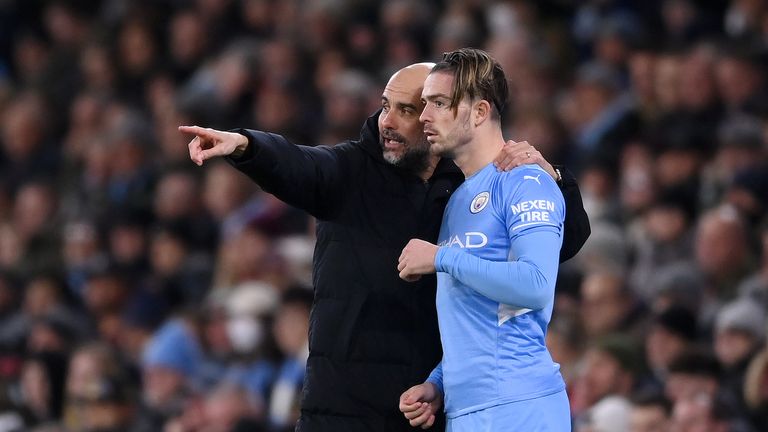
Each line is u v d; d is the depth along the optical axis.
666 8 48.78
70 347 41.28
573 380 31.52
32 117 57.81
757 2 45.25
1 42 64.75
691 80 41.66
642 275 37.28
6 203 56.50
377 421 20.53
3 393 39.22
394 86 20.83
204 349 38.47
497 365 19.12
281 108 49.66
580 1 51.97
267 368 36.19
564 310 33.59
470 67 19.73
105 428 35.31
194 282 44.75
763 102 41.12
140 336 42.97
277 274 40.56
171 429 33.88
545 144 43.47
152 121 56.72
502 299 18.70
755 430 29.25
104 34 60.34
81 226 49.22
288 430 32.66
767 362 29.41
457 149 19.88
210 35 57.50
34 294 45.03
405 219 20.84
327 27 52.47
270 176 19.84
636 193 39.44
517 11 51.03
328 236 20.97
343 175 20.88
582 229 20.56
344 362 20.62
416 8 51.59
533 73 46.97
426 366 20.66
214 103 52.75
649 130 41.94
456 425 19.50
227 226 46.03
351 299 20.70
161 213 48.16
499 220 19.42
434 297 20.75
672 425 27.69
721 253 34.69
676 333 31.17
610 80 45.00
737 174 37.59
